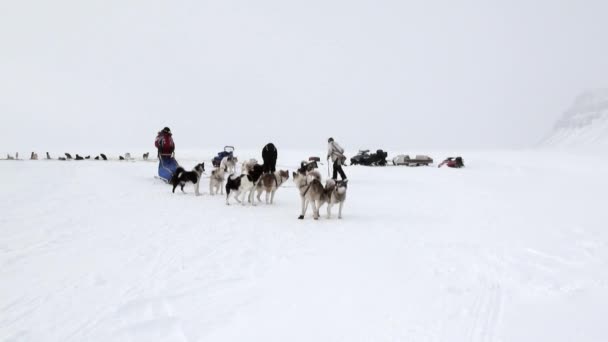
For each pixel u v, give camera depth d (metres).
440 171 23.84
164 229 7.83
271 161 13.96
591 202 12.35
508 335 3.92
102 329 3.91
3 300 4.49
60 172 18.48
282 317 4.21
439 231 8.13
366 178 19.50
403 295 4.82
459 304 4.60
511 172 23.47
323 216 9.66
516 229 8.38
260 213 9.89
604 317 4.30
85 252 6.23
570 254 6.55
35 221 8.18
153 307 4.39
